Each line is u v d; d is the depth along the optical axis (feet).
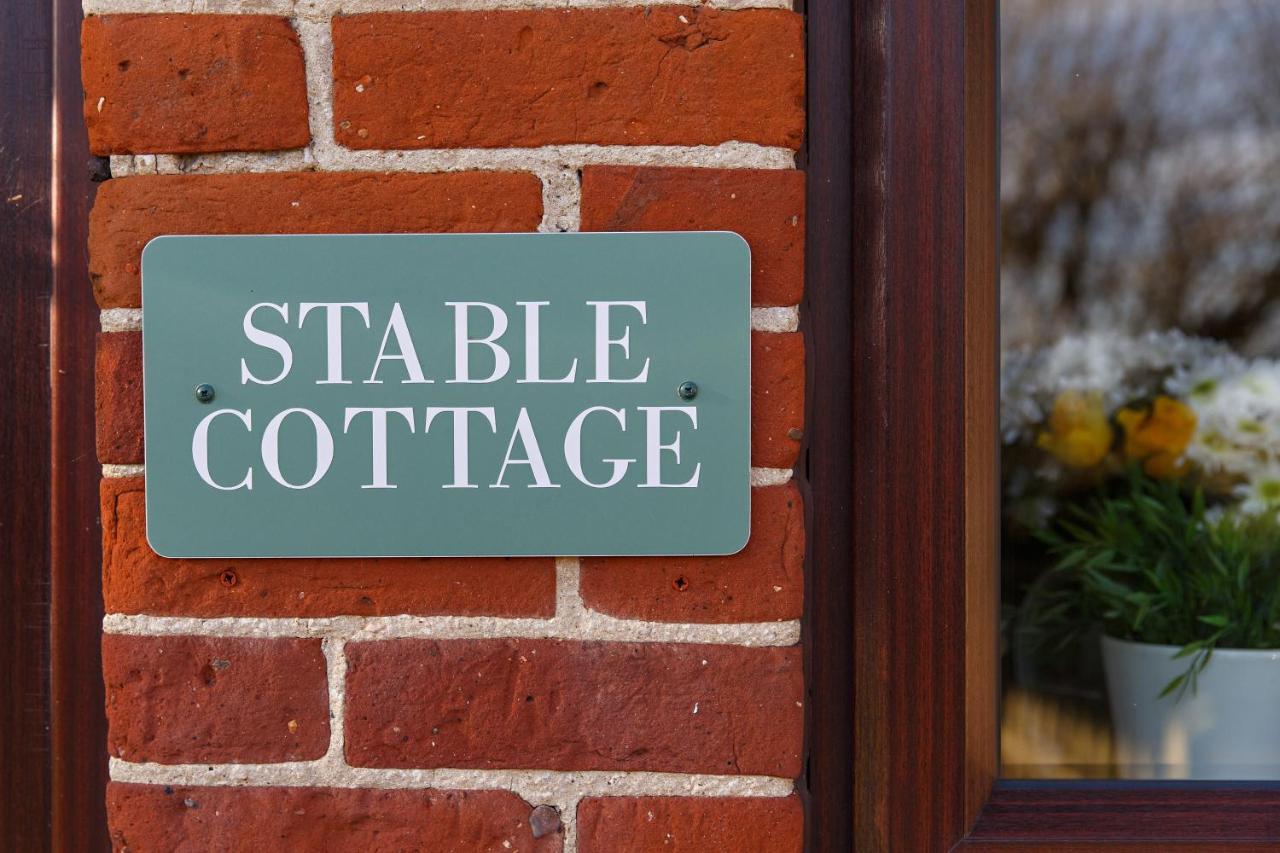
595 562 1.95
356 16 1.91
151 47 1.92
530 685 1.95
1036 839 2.23
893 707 2.20
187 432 1.91
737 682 1.95
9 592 2.22
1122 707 2.72
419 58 1.91
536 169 1.93
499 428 1.92
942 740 2.19
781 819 1.94
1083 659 2.71
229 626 1.94
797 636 1.96
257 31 1.91
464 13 1.91
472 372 1.91
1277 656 2.74
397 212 1.92
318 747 1.94
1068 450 2.82
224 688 1.94
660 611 1.95
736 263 1.91
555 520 1.93
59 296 2.19
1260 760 2.69
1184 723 2.75
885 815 2.20
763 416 1.95
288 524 1.92
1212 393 2.95
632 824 1.95
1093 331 2.84
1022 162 2.76
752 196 1.93
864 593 2.20
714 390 1.92
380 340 1.91
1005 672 2.62
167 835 1.94
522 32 1.92
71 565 2.21
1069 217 2.82
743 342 1.92
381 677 1.94
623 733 1.95
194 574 1.94
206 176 1.92
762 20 1.93
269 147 1.92
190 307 1.90
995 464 2.31
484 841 1.94
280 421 1.91
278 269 1.90
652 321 1.92
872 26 2.18
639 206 1.93
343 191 1.92
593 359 1.92
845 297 2.21
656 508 1.93
